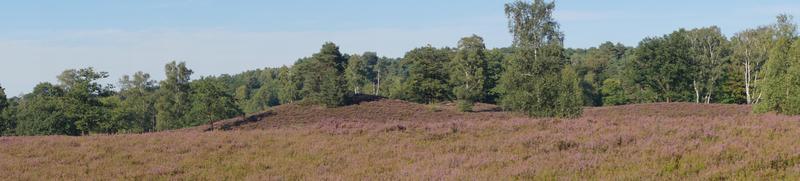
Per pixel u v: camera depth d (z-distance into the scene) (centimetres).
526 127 2064
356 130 2173
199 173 1527
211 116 6112
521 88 3625
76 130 5684
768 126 1677
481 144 1738
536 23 3816
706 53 8894
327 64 8081
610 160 1361
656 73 9069
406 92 9156
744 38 8050
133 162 1739
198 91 6172
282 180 1394
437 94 8900
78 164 1722
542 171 1277
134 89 9975
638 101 9750
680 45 8819
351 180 1329
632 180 1146
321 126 2344
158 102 9094
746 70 8144
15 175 1551
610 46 16888
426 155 1620
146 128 9888
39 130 5666
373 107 7031
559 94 3341
